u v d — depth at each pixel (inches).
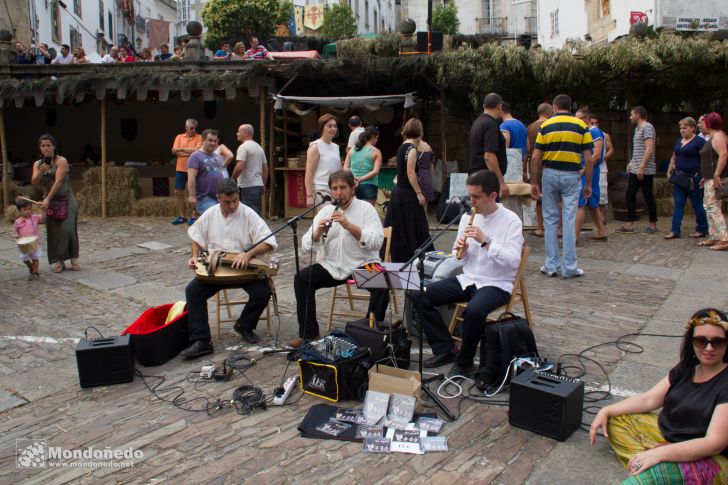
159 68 492.7
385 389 154.3
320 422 149.7
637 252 320.5
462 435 142.6
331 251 198.4
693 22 531.2
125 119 609.9
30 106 617.6
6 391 175.5
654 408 124.1
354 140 359.6
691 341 114.9
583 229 386.0
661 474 107.5
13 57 552.4
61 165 299.6
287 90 501.4
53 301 261.1
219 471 131.3
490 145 264.2
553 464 129.7
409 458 133.5
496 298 171.9
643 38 466.0
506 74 434.3
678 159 345.7
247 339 206.8
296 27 1059.3
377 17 1545.3
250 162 359.9
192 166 295.3
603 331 206.7
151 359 189.0
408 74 461.4
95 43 1032.8
